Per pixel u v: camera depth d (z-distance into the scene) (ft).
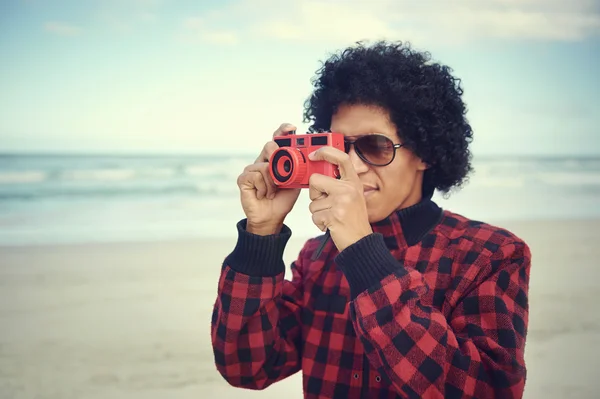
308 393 5.57
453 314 5.16
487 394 4.55
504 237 5.34
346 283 5.72
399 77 5.48
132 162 84.17
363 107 5.51
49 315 21.77
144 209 56.39
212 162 88.79
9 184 68.44
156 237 40.88
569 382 15.23
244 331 5.58
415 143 5.53
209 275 28.14
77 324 20.71
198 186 69.72
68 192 65.26
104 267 29.60
